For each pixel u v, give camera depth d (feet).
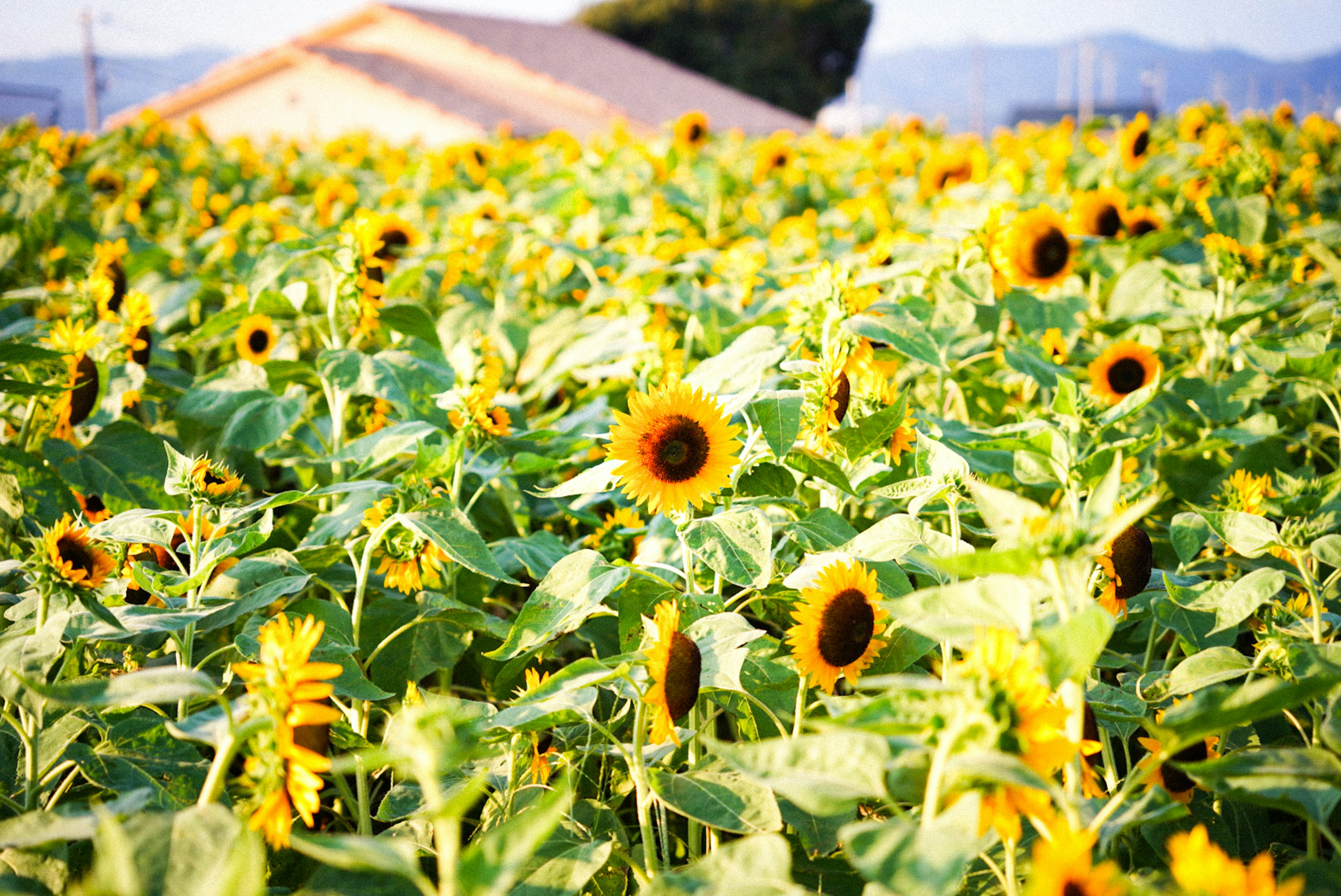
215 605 7.97
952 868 4.20
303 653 5.23
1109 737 7.72
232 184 33.53
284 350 14.79
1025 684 4.67
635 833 8.16
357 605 8.50
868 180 30.19
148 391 14.66
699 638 7.43
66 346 10.37
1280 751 5.59
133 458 11.16
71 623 6.95
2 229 20.43
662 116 113.70
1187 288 14.28
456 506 9.43
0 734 7.55
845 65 218.79
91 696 5.11
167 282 18.78
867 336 9.25
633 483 7.54
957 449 10.41
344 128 108.88
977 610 4.99
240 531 8.16
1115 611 7.80
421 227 24.47
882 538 7.59
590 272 16.88
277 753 5.18
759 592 8.41
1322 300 14.11
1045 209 13.35
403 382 11.10
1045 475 7.80
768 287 16.35
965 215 14.03
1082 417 7.77
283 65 126.62
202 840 4.86
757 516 7.61
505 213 22.63
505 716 6.82
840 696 7.98
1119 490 8.56
